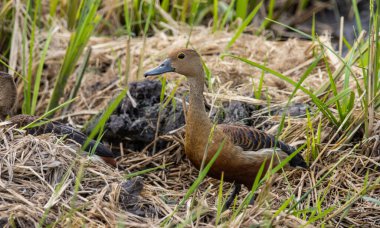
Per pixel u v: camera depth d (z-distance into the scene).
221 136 9.17
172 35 14.81
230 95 11.71
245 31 15.16
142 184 8.85
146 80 11.74
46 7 14.95
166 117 11.34
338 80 11.97
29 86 11.88
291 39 14.23
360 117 10.57
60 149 9.27
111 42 14.20
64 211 8.16
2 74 11.00
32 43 11.93
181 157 11.04
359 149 10.44
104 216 8.15
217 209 8.40
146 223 8.27
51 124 10.27
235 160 9.17
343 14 16.67
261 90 12.06
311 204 9.66
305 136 10.74
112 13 15.08
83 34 12.05
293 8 16.72
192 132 9.27
